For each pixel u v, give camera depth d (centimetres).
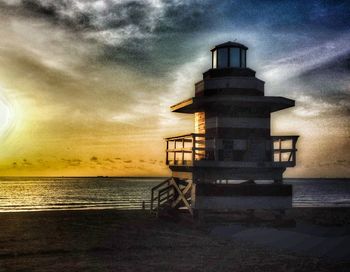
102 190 14450
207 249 1570
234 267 1273
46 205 6812
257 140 2031
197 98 2025
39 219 2845
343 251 1415
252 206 1973
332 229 1912
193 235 1912
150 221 2528
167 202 2678
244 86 2136
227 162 1953
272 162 1983
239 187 1972
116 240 1819
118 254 1500
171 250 1559
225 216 2075
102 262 1363
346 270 1214
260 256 1430
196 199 1934
